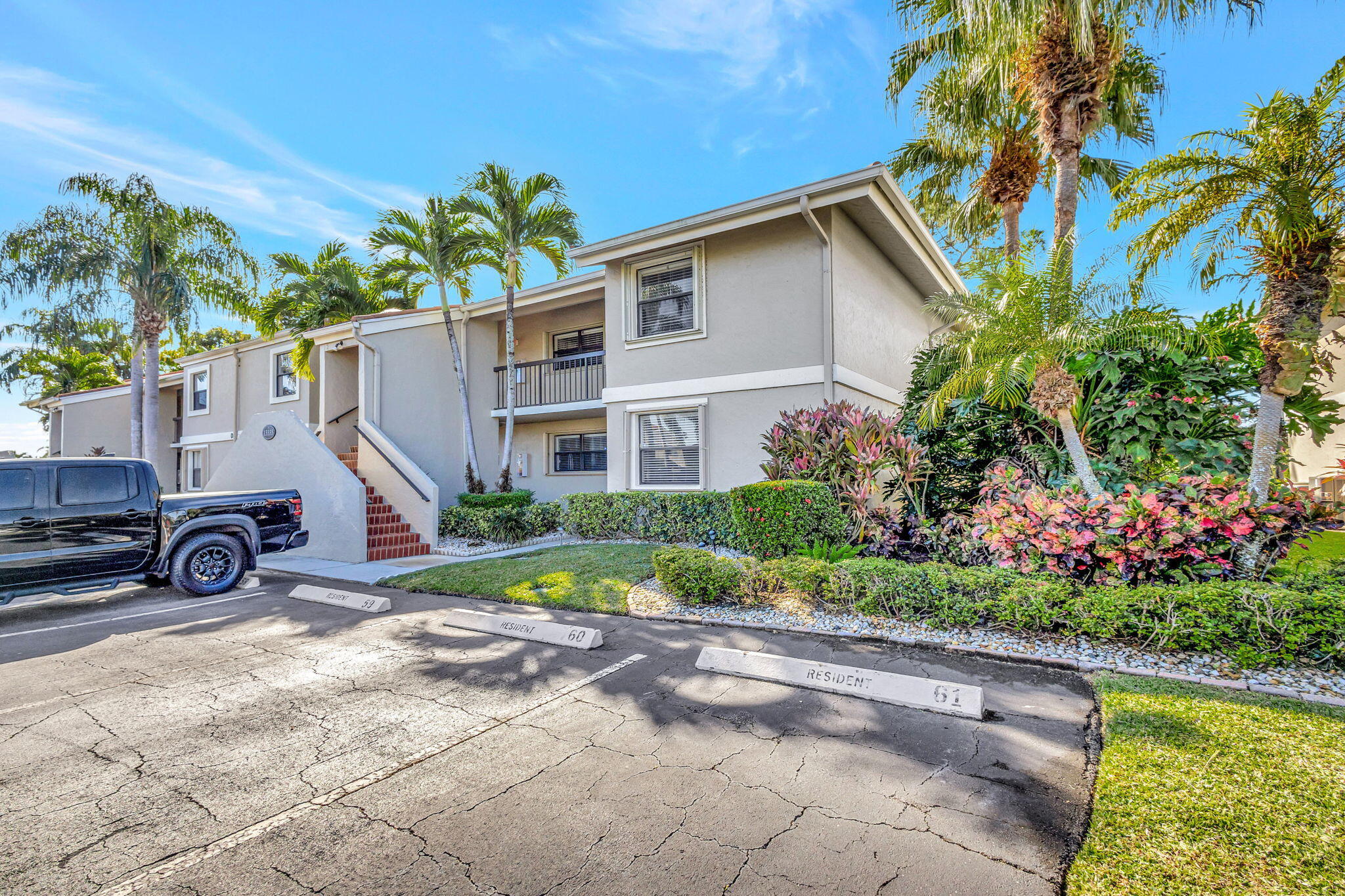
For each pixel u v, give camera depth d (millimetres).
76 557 6918
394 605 7270
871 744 3396
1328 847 2285
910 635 5238
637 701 4117
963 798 2818
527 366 15078
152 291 14648
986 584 5203
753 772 3117
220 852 2557
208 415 18953
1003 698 3996
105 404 20875
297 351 15117
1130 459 7078
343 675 4789
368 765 3301
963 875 2275
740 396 10367
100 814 2869
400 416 13797
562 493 15297
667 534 10633
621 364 11781
